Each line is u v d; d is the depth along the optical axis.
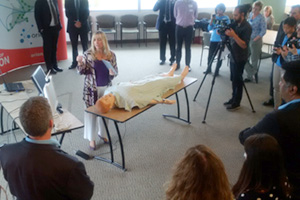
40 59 5.83
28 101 1.19
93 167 2.62
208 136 3.19
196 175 0.86
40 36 5.68
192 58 6.51
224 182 0.87
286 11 8.44
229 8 8.45
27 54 5.57
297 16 3.42
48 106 1.21
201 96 4.32
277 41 3.37
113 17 7.54
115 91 2.44
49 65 5.17
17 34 5.28
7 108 2.35
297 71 1.36
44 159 1.13
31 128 1.13
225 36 3.37
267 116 1.40
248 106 3.99
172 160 2.74
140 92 2.48
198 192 0.85
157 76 2.92
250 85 4.82
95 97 2.70
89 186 1.23
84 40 5.57
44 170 1.13
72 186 1.16
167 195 0.93
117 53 6.80
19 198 1.22
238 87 3.77
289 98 1.44
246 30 3.41
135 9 7.91
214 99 4.21
